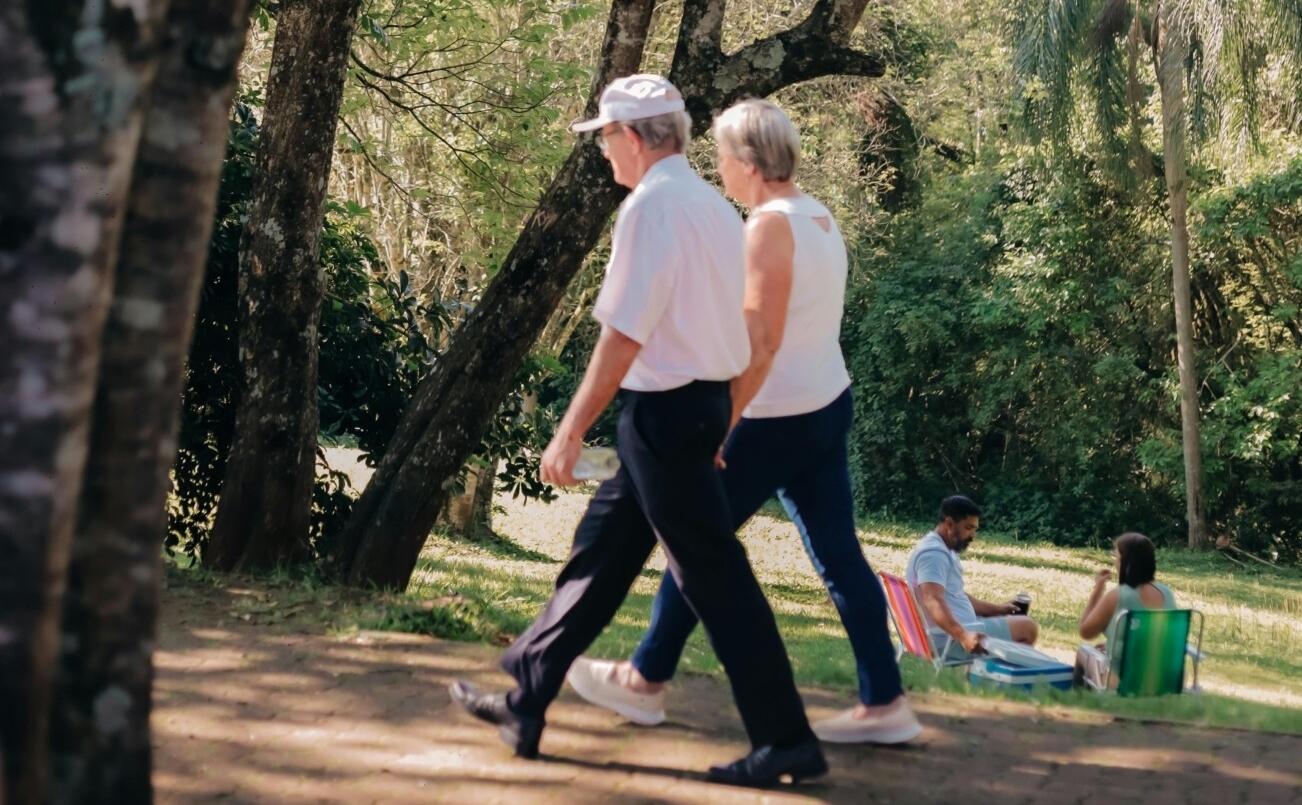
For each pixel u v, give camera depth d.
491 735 3.84
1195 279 27.25
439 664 4.62
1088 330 28.31
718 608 3.42
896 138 30.17
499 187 12.96
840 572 3.89
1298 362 25.55
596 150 7.17
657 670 3.96
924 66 28.77
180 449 8.60
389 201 17.56
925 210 31.17
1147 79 25.61
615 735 3.89
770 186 3.83
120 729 1.88
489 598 9.55
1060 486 29.28
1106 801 3.49
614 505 3.56
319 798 3.29
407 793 3.35
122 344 1.82
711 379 3.38
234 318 8.60
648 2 7.20
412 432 7.27
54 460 1.66
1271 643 14.67
